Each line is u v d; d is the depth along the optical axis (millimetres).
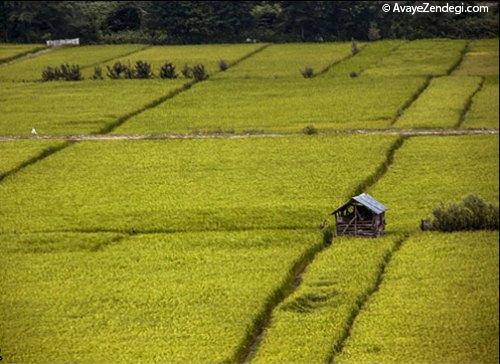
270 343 134000
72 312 146875
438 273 158000
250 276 158750
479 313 141500
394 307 144875
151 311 146250
